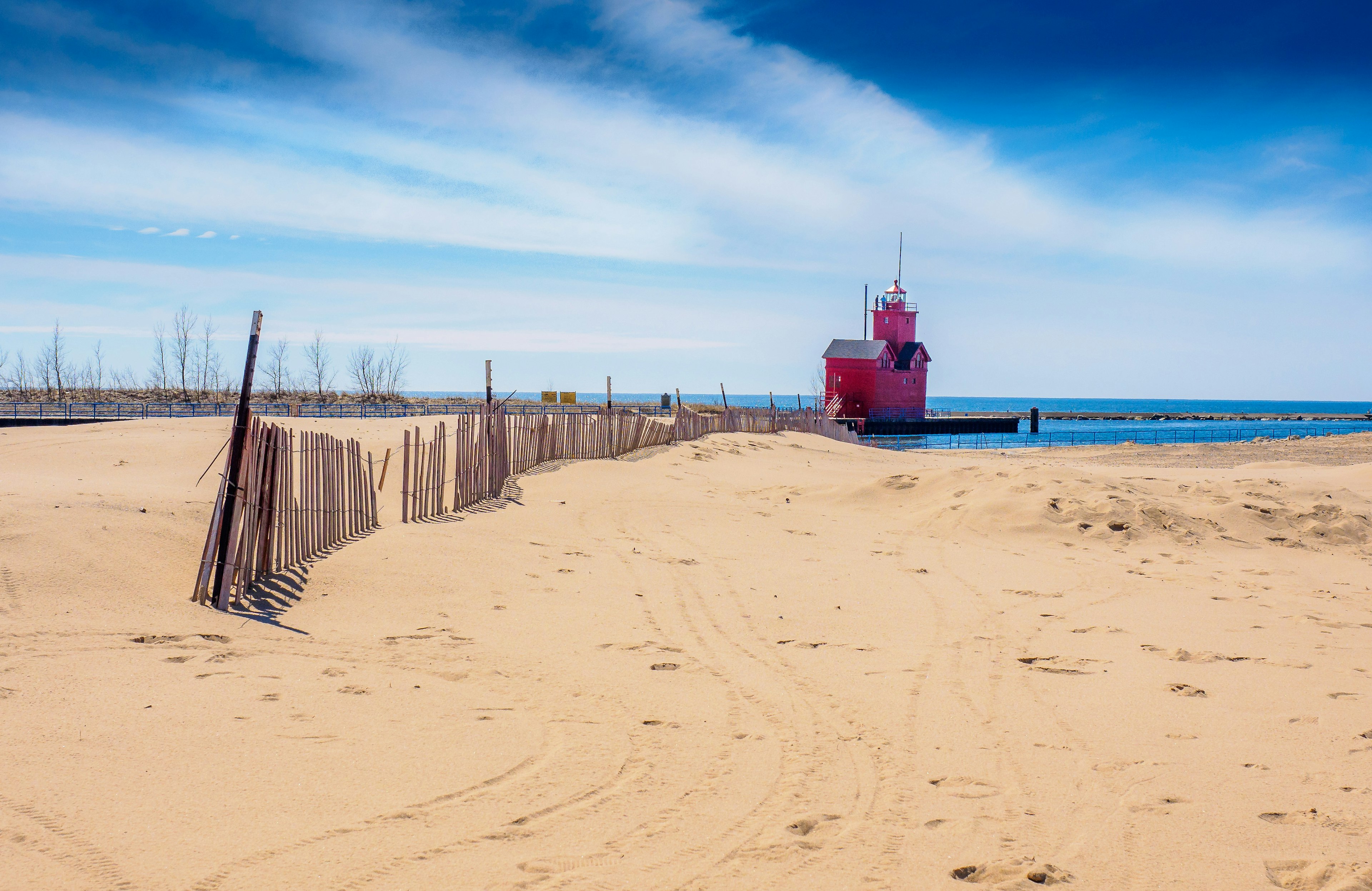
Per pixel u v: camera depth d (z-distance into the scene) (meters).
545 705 5.68
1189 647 7.41
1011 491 14.14
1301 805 4.36
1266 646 7.44
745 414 32.75
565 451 19.19
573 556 10.64
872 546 12.30
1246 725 5.53
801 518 14.38
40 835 3.57
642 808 4.20
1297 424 113.50
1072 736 5.33
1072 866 3.75
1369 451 39.81
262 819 3.85
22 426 34.91
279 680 5.81
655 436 24.11
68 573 7.19
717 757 4.90
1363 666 6.86
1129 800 4.42
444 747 4.85
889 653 7.17
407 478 11.46
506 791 4.32
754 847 3.84
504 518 12.66
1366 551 12.33
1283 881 3.65
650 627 7.77
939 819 4.19
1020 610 8.75
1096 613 8.62
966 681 6.43
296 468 10.18
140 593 7.21
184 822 3.77
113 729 4.72
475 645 7.00
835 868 3.68
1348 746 5.15
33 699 5.01
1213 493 14.92
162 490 11.48
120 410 44.25
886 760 4.92
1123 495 14.05
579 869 3.58
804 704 5.88
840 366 73.50
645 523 13.25
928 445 56.91
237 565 7.70
